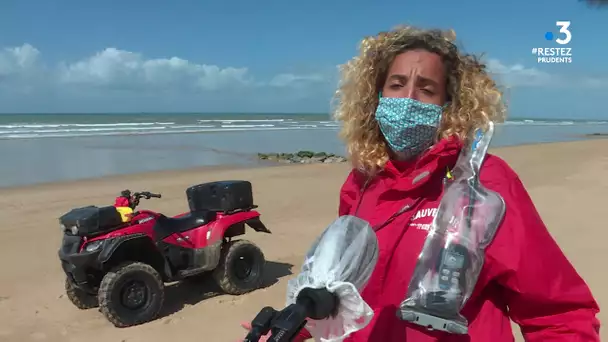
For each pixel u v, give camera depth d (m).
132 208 5.60
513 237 1.46
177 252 5.84
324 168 17.73
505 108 1.84
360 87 2.00
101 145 26.38
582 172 15.33
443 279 1.40
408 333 1.57
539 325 1.55
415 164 1.72
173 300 5.99
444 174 1.67
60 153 22.31
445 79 1.81
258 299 6.00
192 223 6.00
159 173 16.73
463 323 1.38
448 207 1.50
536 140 37.25
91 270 5.35
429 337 1.52
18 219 9.94
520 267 1.45
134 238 5.33
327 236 1.43
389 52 1.87
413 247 1.61
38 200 11.81
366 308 1.29
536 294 1.49
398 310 1.46
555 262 1.51
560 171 15.68
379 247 1.68
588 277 6.16
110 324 5.37
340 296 1.31
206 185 6.16
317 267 1.35
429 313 1.40
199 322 5.39
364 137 1.97
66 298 6.11
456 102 1.79
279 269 7.02
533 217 1.53
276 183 14.22
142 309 5.34
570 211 9.67
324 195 12.27
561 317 1.51
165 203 11.38
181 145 27.70
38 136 31.05
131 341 4.99
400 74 1.82
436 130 1.78
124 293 5.23
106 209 5.28
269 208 10.75
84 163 19.20
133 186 13.84
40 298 6.11
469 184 1.54
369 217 1.79
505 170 1.62
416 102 1.77
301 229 9.04
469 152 1.63
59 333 5.19
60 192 12.89
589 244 7.52
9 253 7.79
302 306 1.26
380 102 1.89
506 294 1.59
